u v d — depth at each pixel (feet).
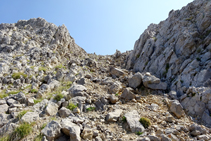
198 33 58.29
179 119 35.37
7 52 86.99
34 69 71.36
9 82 59.36
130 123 30.76
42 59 86.48
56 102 40.14
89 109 37.09
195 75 46.06
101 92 47.39
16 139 26.02
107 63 99.04
